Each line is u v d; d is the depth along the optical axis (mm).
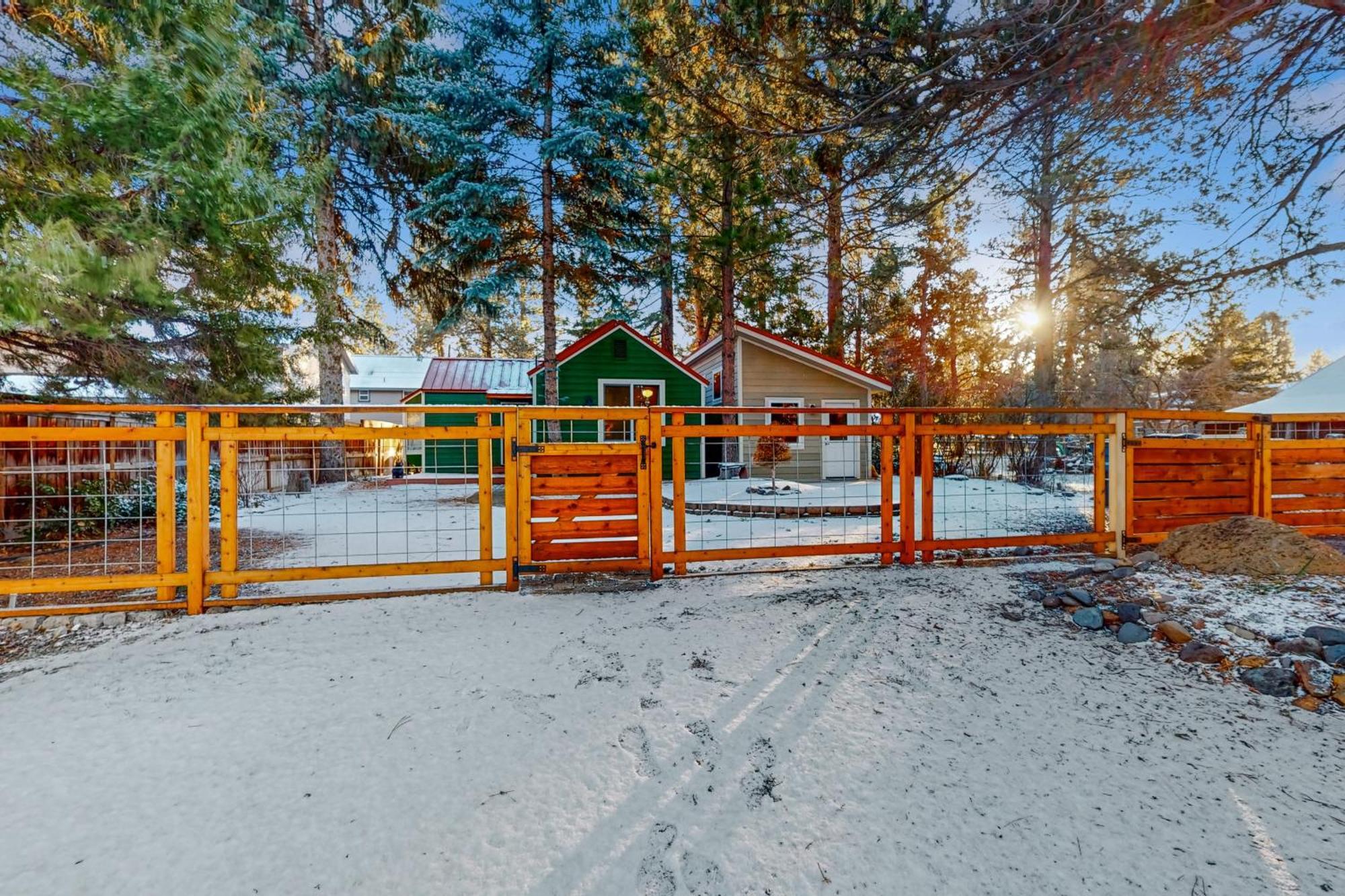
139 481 4230
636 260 11789
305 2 9453
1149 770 1851
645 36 4793
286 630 3059
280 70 8930
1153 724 2113
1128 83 3127
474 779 1850
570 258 10844
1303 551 3471
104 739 2064
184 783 1830
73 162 3203
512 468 3742
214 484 6777
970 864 1482
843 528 5949
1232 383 18172
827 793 1769
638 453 3883
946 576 3916
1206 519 4492
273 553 5207
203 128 3383
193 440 3354
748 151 4195
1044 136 3652
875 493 8117
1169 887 1400
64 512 5414
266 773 1882
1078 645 2805
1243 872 1438
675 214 11711
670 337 17453
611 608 3389
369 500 9602
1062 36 2916
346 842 1584
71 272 2877
